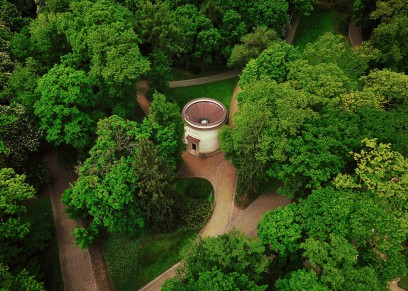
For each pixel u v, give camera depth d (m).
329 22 83.19
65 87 50.41
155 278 47.78
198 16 69.75
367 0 71.69
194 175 59.66
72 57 58.88
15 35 60.88
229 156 55.88
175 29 63.28
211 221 53.22
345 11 84.94
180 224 52.16
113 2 68.31
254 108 48.78
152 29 63.91
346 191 40.75
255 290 33.59
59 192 56.66
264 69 56.69
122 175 44.16
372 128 44.16
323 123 45.50
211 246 36.91
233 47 74.50
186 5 70.75
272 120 46.53
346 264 34.50
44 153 61.59
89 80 52.25
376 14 64.25
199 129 58.88
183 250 40.81
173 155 55.66
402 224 37.19
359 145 43.84
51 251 49.91
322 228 37.34
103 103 58.25
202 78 75.88
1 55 57.12
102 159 45.78
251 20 72.50
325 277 33.72
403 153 43.44
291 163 46.28
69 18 60.97
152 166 43.75
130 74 51.62
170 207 49.66
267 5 69.81
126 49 54.69
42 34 60.31
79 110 52.62
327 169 43.19
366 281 33.34
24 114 51.72
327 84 48.41
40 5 73.94
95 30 56.53
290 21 82.50
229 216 53.88
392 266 36.56
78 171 49.84
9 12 69.69
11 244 45.81
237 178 56.25
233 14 69.50
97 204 44.81
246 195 55.50
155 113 52.62
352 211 37.62
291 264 41.81
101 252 50.78
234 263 35.91
